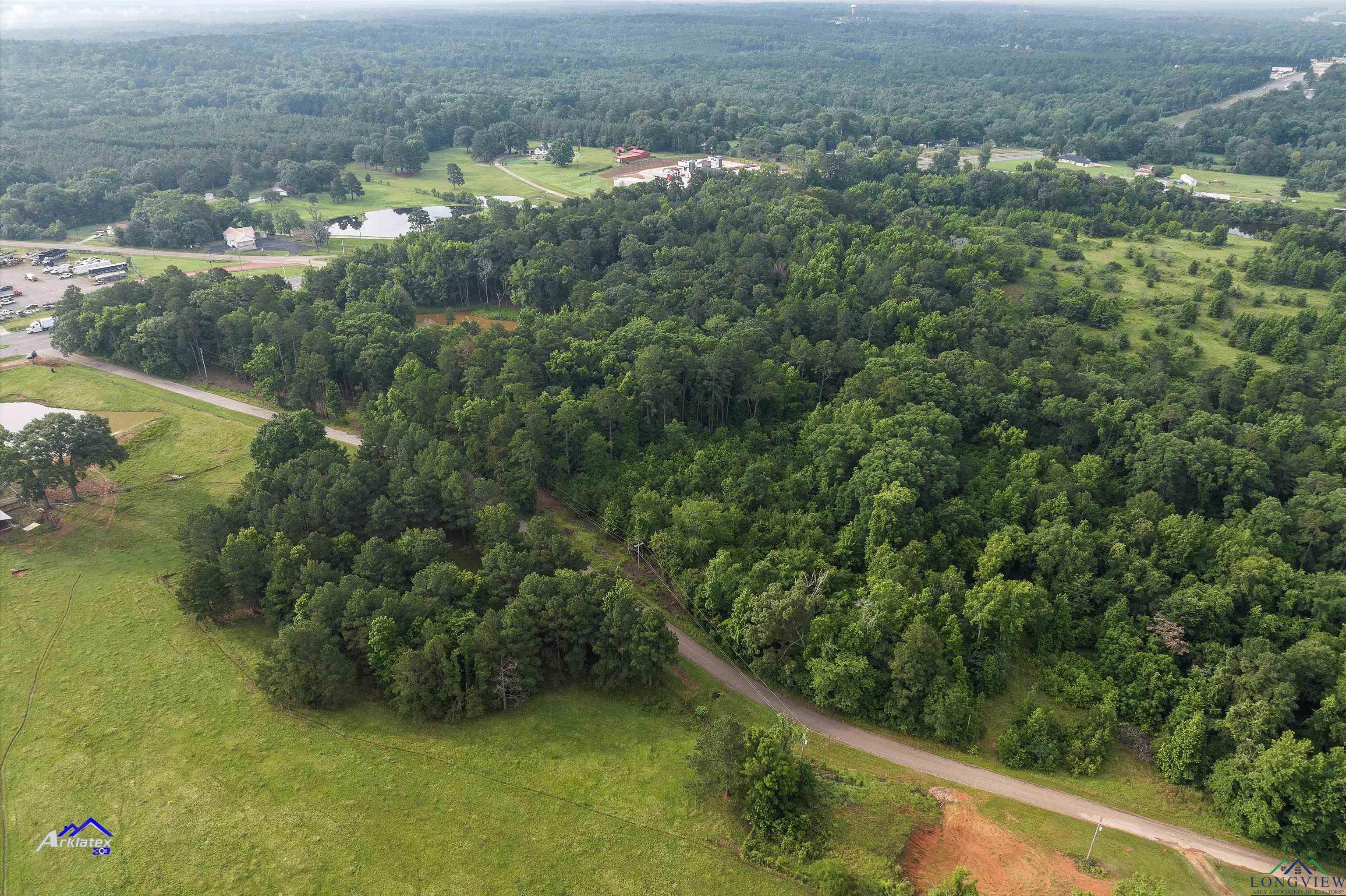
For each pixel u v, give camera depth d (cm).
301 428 14700
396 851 8250
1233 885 8300
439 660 9944
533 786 9119
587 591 10875
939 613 11050
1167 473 13875
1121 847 8706
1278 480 14200
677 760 9612
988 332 18638
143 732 9656
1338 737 9344
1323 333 18638
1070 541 12331
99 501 14838
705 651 11819
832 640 10712
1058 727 10325
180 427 17425
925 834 8700
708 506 13488
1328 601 11119
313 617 10256
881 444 14138
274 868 8025
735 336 17725
